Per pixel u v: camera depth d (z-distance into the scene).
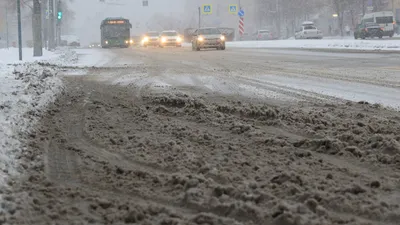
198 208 5.41
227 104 12.37
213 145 8.16
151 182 6.32
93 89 15.94
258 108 11.18
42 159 7.38
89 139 8.79
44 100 12.59
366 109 11.83
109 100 13.42
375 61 28.20
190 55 40.75
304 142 8.14
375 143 7.91
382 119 10.27
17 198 5.60
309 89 15.95
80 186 6.21
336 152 7.73
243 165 6.99
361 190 5.92
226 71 23.42
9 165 6.86
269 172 6.64
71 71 24.05
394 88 15.91
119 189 6.10
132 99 13.60
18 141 8.19
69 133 9.27
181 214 5.25
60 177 6.60
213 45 51.72
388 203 5.55
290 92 15.19
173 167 6.98
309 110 11.62
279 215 5.03
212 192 5.80
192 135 8.84
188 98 12.84
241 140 8.51
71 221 5.08
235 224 4.91
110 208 5.43
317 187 5.99
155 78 19.94
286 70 23.62
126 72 23.31
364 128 9.20
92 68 26.25
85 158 7.54
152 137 8.79
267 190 5.91
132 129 9.57
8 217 5.10
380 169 6.91
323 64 27.05
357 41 48.19
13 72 19.95
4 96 12.55
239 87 16.56
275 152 7.71
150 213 5.28
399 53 34.84
